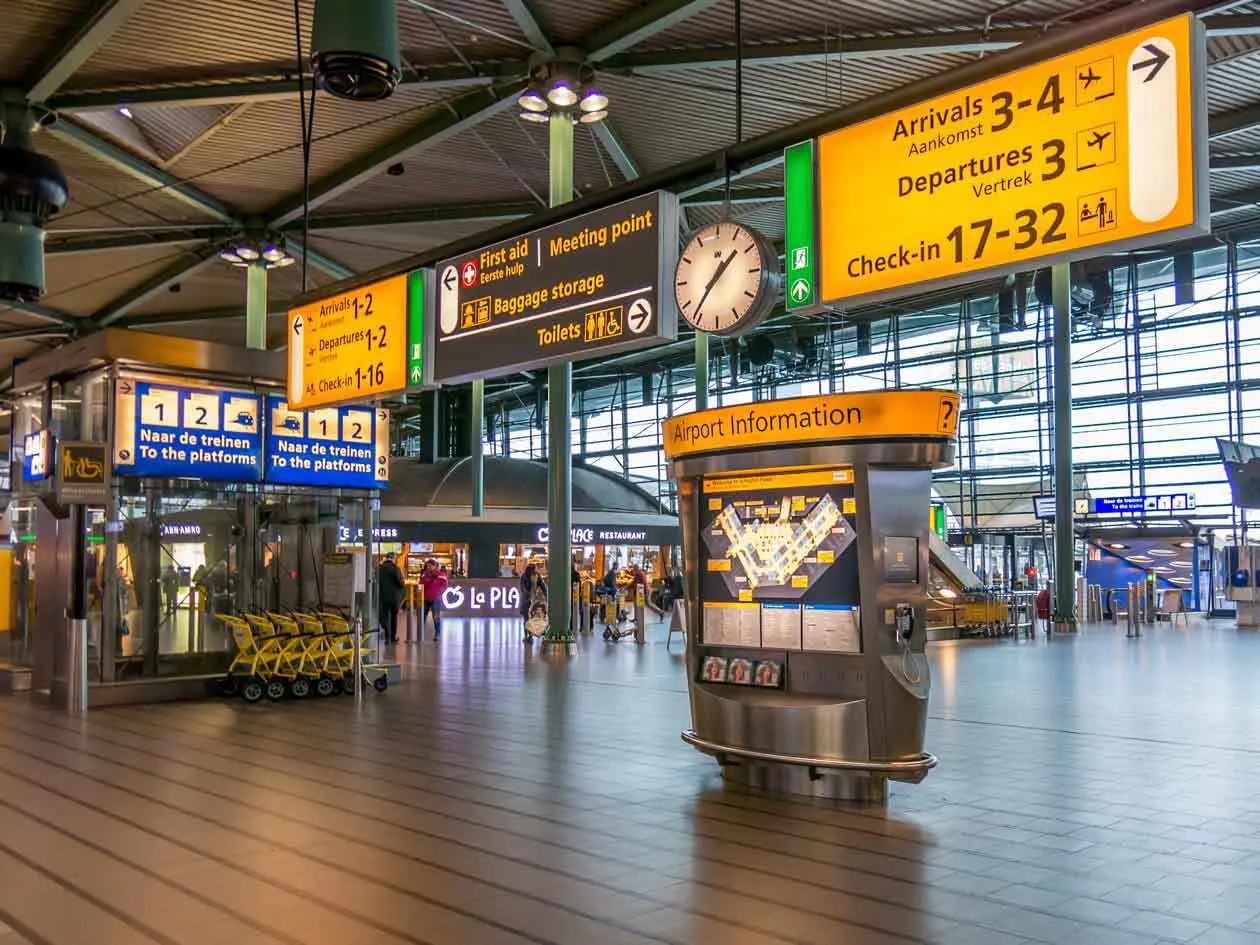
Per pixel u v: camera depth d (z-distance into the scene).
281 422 13.84
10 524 14.37
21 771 8.14
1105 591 30.62
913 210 6.10
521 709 11.55
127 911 4.81
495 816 6.61
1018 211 5.66
